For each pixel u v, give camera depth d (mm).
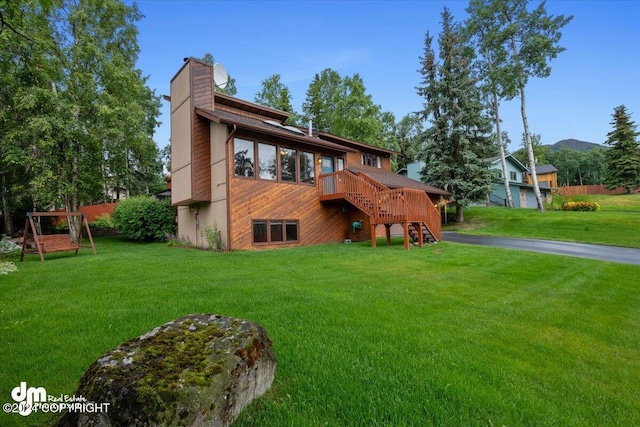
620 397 3018
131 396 2012
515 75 22297
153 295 5621
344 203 16672
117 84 18344
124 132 18734
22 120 15484
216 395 2182
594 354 3881
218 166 13141
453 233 18453
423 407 2652
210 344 2529
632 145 37469
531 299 5906
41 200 15359
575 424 2590
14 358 3381
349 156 20906
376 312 4934
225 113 14508
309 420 2449
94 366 2297
